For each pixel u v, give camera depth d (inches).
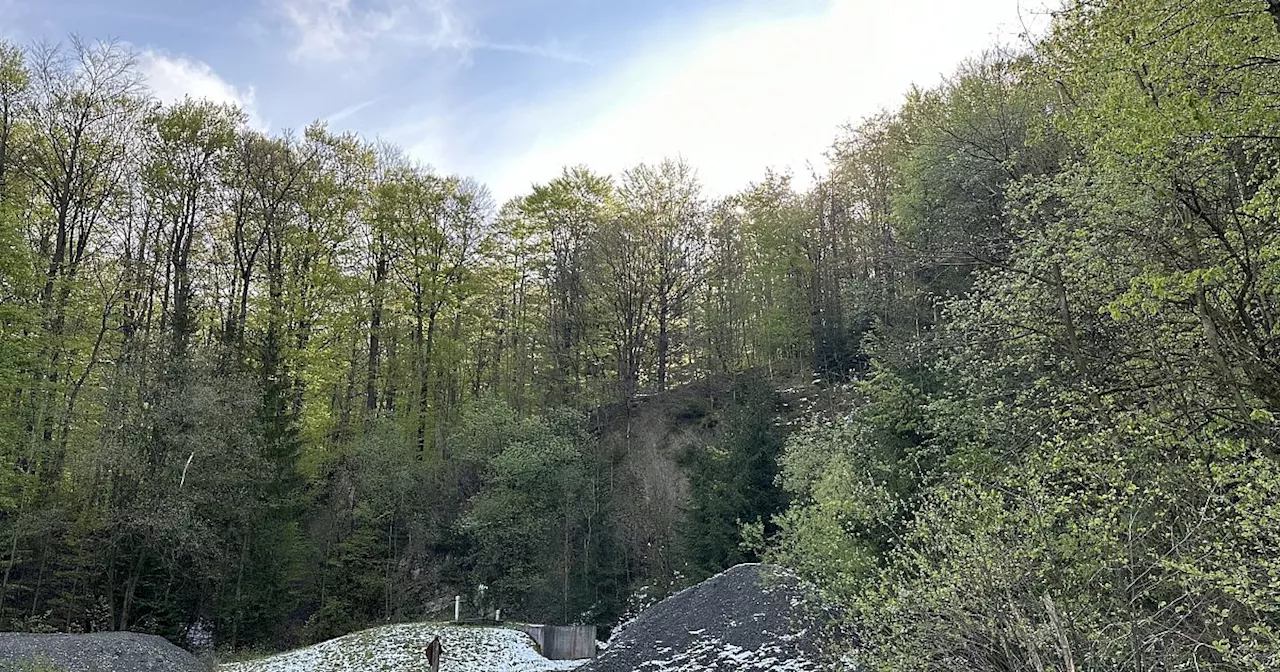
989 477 438.9
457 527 1229.1
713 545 978.1
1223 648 235.6
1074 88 478.0
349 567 1176.8
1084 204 453.4
